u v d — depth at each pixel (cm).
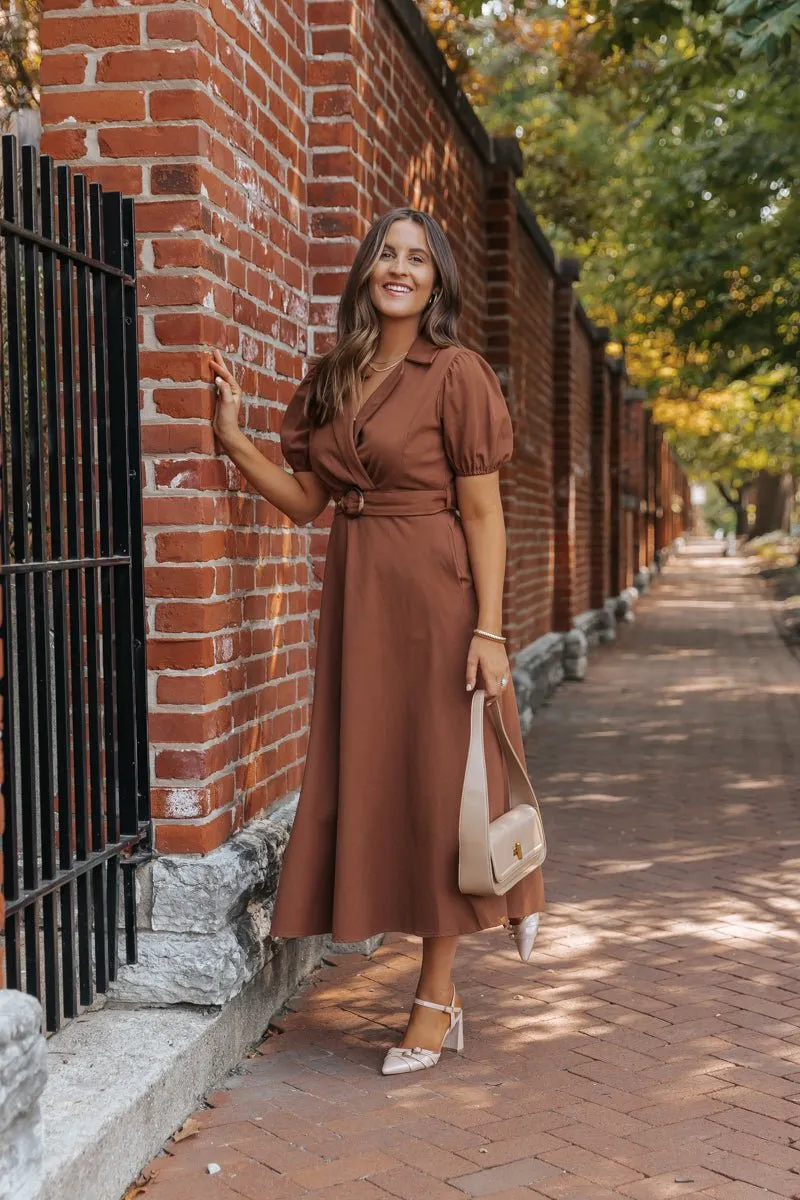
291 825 385
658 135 1168
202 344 331
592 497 1650
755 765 809
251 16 374
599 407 1642
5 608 268
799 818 658
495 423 328
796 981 416
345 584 337
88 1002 307
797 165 1083
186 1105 311
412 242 334
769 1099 326
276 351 402
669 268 1193
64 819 299
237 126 362
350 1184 281
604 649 1584
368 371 341
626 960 438
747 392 2183
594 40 765
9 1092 220
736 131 1110
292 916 340
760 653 1528
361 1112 317
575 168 1507
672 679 1270
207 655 334
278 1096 326
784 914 490
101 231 317
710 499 10100
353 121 439
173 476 331
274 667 397
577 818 661
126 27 330
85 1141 254
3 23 402
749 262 1150
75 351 321
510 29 1330
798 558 3234
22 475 280
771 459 3616
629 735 926
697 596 2592
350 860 331
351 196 439
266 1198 274
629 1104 323
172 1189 278
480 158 777
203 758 333
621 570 2019
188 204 329
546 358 1166
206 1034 322
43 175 288
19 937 270
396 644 335
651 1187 280
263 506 385
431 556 331
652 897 516
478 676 333
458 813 330
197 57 328
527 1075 341
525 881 354
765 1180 283
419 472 331
